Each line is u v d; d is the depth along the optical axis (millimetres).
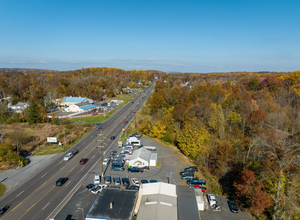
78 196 43094
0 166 56000
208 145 61250
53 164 58719
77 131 90062
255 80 147500
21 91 167250
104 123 105688
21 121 105875
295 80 135250
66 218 36219
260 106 94812
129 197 38031
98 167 57031
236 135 72750
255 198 35719
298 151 46625
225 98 110250
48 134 83812
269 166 41375
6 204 40312
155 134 82750
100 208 34781
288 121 79375
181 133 68250
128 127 97500
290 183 37969
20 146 68438
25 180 49719
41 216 36938
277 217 35438
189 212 34688
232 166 51188
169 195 38906
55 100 154000
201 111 91875
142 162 57406
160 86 181625
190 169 55250
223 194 45531
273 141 55188
